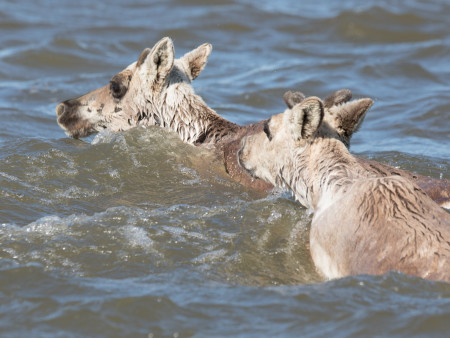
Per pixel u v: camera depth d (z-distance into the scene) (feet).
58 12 246.27
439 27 232.12
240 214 92.89
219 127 113.29
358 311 63.57
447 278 65.57
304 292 68.23
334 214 75.20
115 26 227.20
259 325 62.95
